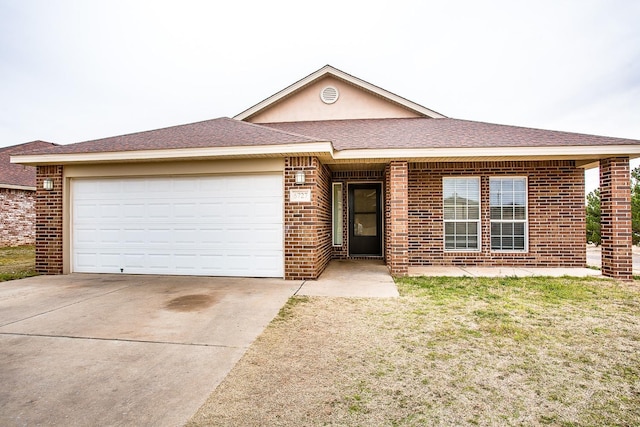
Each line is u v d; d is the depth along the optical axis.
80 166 8.16
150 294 6.08
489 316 4.75
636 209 14.23
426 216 9.47
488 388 2.81
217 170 7.66
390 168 8.02
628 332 4.10
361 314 4.87
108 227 8.19
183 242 7.92
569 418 2.38
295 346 3.71
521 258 9.20
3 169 16.59
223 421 2.36
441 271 8.52
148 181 8.05
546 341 3.82
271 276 7.61
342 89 11.94
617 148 7.15
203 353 3.53
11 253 13.02
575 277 7.55
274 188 7.60
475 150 7.45
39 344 3.77
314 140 6.86
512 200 9.34
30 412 2.47
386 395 2.70
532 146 7.33
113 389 2.80
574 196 9.07
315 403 2.59
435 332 4.12
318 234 7.71
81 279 7.52
